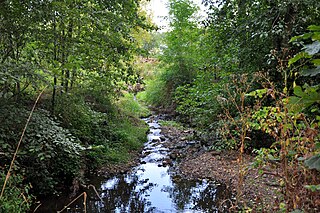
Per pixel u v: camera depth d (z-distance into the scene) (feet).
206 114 24.25
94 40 17.52
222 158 20.30
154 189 17.56
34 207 13.79
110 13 16.30
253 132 18.86
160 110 44.91
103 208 14.78
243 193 11.82
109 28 16.83
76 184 16.43
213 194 15.71
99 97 27.66
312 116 7.55
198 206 14.70
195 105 26.84
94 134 22.88
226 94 20.42
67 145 13.25
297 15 16.28
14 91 14.98
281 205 5.99
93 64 19.34
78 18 15.26
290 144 5.82
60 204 14.67
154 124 36.17
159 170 20.90
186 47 39.45
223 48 21.49
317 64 4.16
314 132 5.24
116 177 19.49
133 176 19.76
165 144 27.09
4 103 13.20
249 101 18.38
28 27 14.97
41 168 14.88
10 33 14.82
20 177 11.96
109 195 16.51
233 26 19.85
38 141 12.42
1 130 12.03
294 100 4.31
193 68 39.96
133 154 24.07
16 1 13.25
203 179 18.15
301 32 16.20
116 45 17.92
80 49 17.40
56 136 13.20
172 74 42.22
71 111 20.45
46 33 15.66
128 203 15.52
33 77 12.19
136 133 28.53
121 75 20.95
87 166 19.62
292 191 5.39
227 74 20.84
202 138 25.91
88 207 14.84
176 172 20.27
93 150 20.71
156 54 48.03
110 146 23.49
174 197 16.30
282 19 16.72
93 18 15.60
